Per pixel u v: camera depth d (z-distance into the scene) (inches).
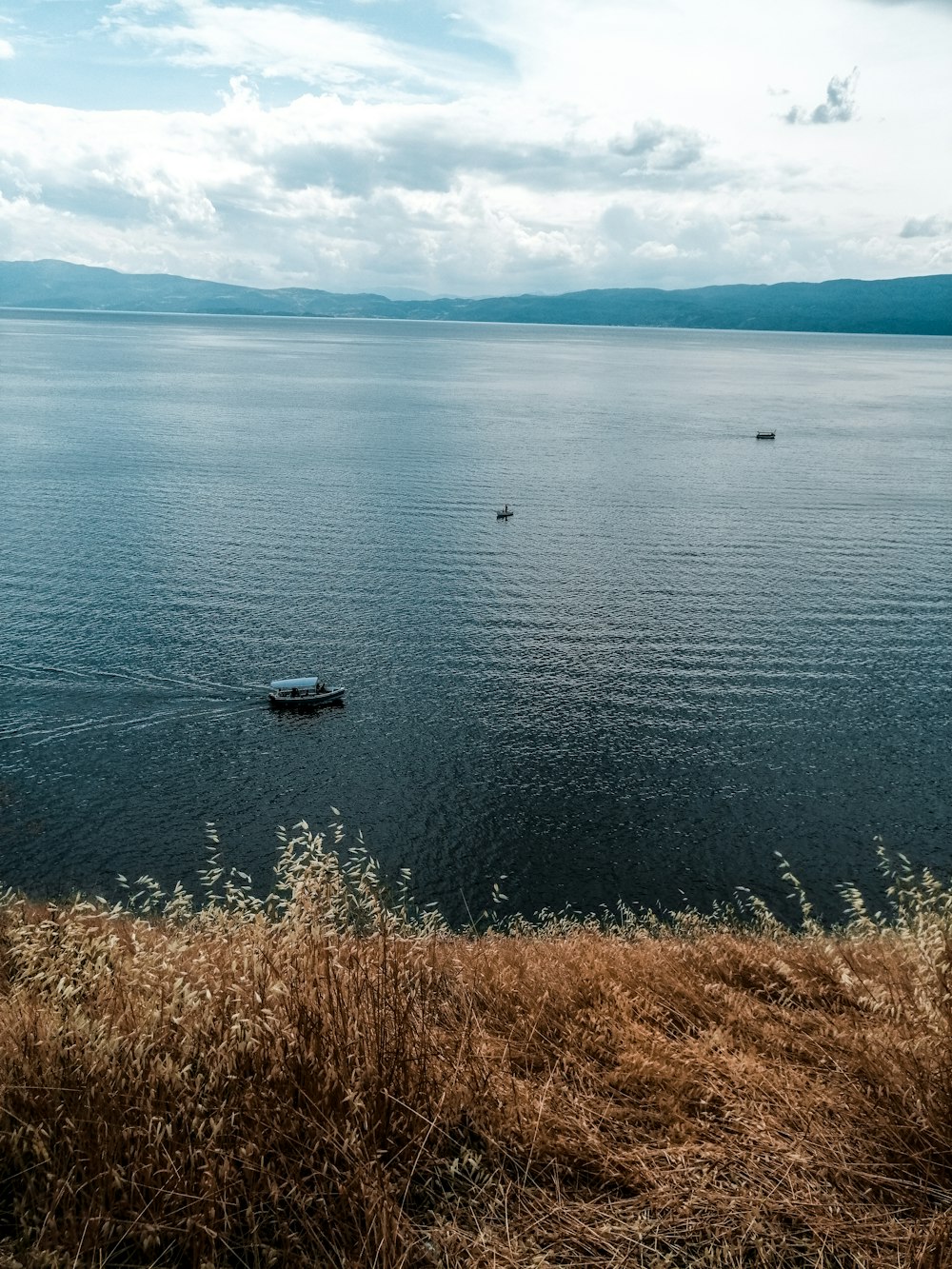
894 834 1485.0
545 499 3929.6
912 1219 161.3
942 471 4731.8
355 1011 204.7
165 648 2176.4
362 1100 174.6
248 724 1834.4
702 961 310.7
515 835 1466.5
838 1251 153.8
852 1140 183.9
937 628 2391.7
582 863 1400.1
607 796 1589.6
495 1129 184.4
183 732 1795.0
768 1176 172.7
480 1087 196.1
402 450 5103.3
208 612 2416.3
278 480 4158.5
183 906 257.3
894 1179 169.6
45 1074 180.9
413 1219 161.5
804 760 1718.8
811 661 2170.3
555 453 5147.6
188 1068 174.2
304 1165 164.6
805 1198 165.0
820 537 3334.2
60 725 1798.7
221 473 4266.7
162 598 2506.2
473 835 1464.1
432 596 2598.4
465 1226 159.5
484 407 7431.1
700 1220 160.4
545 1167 176.4
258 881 1323.8
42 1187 161.5
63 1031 193.8
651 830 1486.2
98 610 2393.0
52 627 2265.0
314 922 222.5
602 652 2212.1
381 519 3499.0
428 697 1967.3
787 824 1509.6
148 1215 152.9
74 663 2076.8
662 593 2655.0
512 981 274.2
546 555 3048.7
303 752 1724.9
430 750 1740.9
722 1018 251.3
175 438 5290.4
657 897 1318.9
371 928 261.3
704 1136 186.4
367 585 2672.2
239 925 242.4
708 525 3503.9
